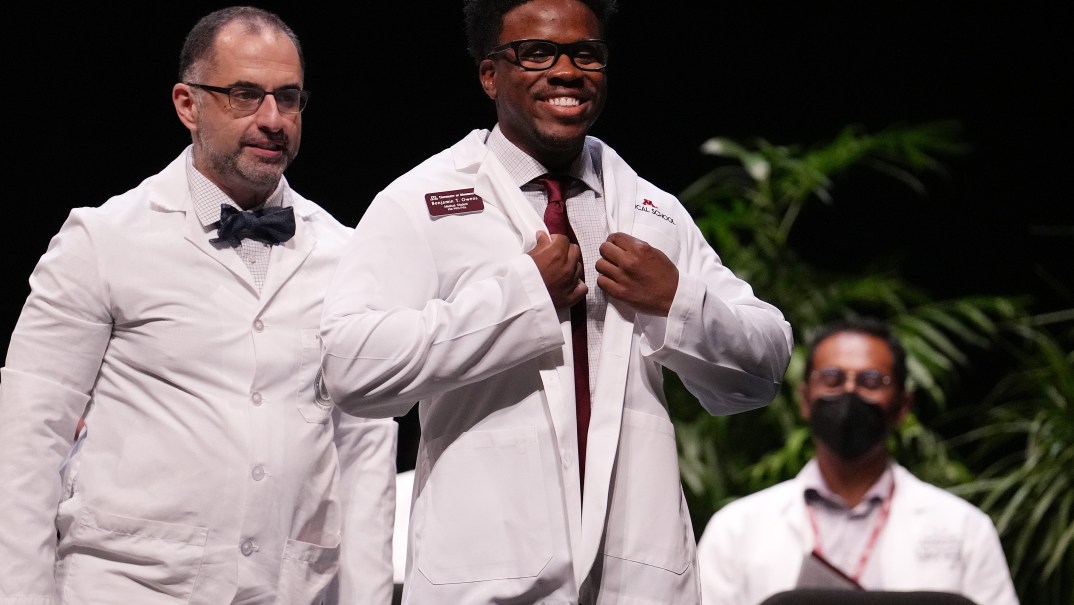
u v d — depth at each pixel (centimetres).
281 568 452
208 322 453
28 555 430
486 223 405
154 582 437
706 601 683
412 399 387
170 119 1060
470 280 400
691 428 977
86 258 450
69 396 446
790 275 1005
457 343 377
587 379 402
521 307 379
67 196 1061
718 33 1209
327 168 1123
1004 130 1210
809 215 1234
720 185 1105
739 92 1218
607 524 395
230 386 450
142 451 443
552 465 389
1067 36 1183
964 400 1202
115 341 455
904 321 988
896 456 974
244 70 455
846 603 493
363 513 473
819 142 1212
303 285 472
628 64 1212
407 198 407
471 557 384
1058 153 1200
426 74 1126
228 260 463
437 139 1133
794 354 967
